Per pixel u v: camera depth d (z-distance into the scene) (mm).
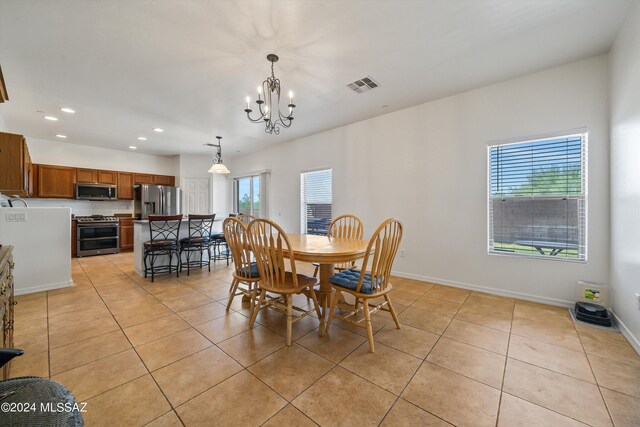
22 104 3477
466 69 2715
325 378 1573
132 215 6418
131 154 6488
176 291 3174
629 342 1960
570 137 2658
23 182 2438
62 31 2082
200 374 1604
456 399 1407
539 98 2770
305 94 3279
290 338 1949
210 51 2365
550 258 2742
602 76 2455
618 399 1400
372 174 4160
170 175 7023
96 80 2865
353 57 2479
